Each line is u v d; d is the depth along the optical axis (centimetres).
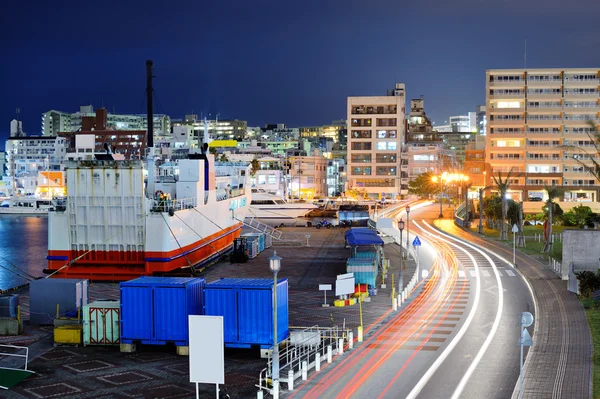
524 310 4509
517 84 16362
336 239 10050
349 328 4034
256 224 12875
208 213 7288
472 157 18475
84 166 5994
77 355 3488
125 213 5984
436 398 2658
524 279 5919
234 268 6888
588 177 16012
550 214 7912
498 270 6500
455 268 6669
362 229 7181
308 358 3262
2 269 8606
